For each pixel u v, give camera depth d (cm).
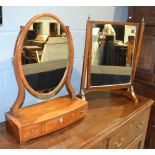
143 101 134
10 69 104
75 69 139
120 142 111
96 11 141
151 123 160
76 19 130
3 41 98
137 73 162
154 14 143
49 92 104
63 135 93
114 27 116
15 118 89
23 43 86
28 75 93
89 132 96
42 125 90
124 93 139
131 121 116
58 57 102
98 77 122
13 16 99
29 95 114
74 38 132
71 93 112
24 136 85
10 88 106
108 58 120
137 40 125
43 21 92
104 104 127
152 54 150
